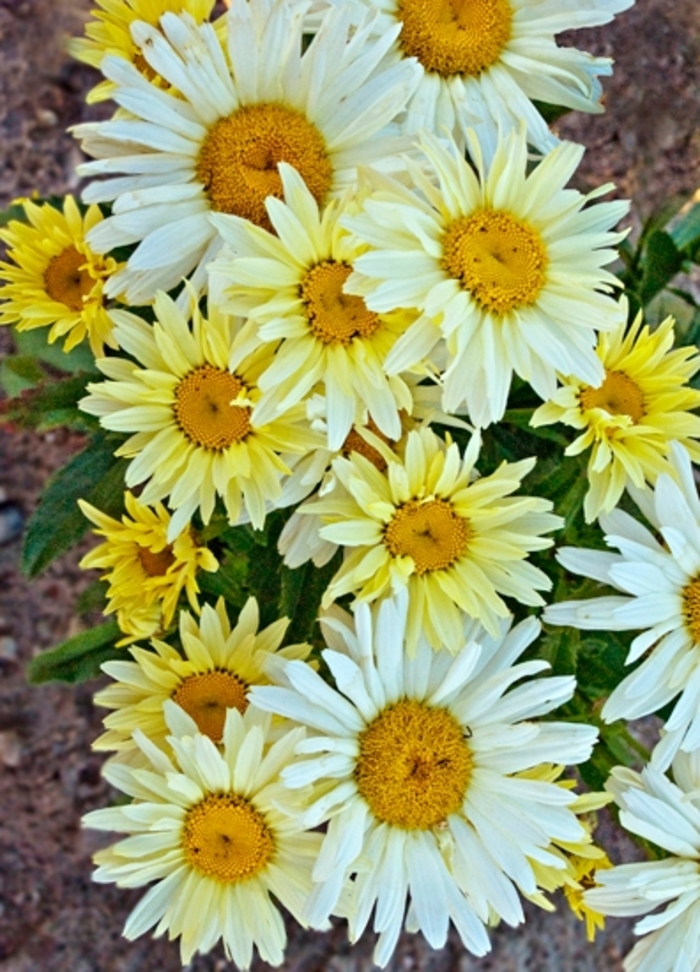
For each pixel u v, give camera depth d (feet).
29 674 1.64
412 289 1.23
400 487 1.30
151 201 1.28
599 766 1.50
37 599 2.26
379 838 1.34
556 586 1.48
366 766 1.33
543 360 1.27
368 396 1.28
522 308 1.27
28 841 2.31
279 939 1.39
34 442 2.24
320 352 1.28
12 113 2.23
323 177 1.32
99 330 1.45
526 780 1.33
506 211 1.26
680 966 1.38
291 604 1.44
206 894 1.39
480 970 2.28
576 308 1.26
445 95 1.36
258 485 1.33
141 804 1.36
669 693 1.36
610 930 2.31
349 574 1.31
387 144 1.31
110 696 1.43
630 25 2.20
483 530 1.33
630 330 1.42
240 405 1.30
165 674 1.42
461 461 1.36
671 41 2.21
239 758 1.34
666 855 1.43
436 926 1.33
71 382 1.57
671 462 1.36
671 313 1.68
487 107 1.37
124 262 1.46
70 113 2.24
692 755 1.39
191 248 1.31
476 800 1.35
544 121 1.43
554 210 1.26
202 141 1.30
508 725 1.32
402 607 1.30
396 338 1.28
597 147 2.21
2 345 1.86
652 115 2.21
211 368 1.32
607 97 2.20
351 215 1.22
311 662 1.40
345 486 1.33
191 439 1.34
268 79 1.29
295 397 1.26
